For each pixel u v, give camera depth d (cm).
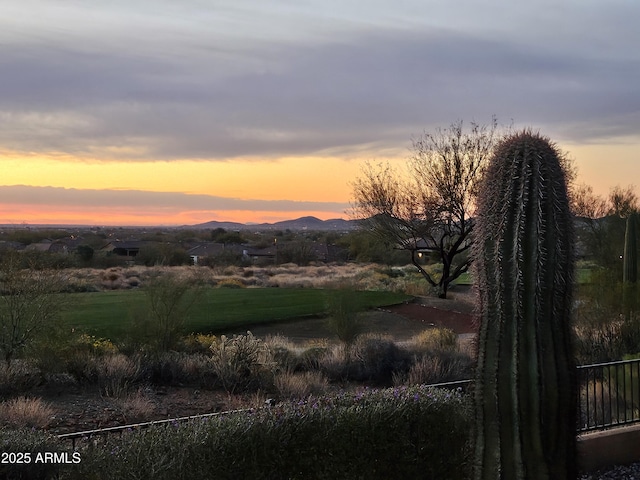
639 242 2106
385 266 5112
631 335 1498
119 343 1454
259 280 4697
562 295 393
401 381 1309
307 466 468
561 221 399
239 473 433
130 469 406
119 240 8362
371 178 3378
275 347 1489
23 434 481
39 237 7012
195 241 9606
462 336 2025
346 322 1753
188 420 488
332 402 530
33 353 1245
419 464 510
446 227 3172
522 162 410
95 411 1040
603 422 784
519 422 377
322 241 8375
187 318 1664
